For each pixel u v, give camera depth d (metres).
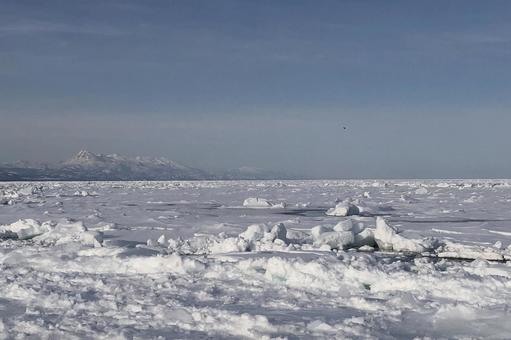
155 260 10.25
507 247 13.85
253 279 9.15
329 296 7.86
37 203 34.12
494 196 40.75
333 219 22.05
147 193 52.19
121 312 6.80
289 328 5.94
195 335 5.80
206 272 9.80
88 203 34.62
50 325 6.14
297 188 68.25
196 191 58.09
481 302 7.16
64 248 12.36
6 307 7.33
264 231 14.90
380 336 5.75
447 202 33.44
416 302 7.20
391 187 69.00
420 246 14.05
